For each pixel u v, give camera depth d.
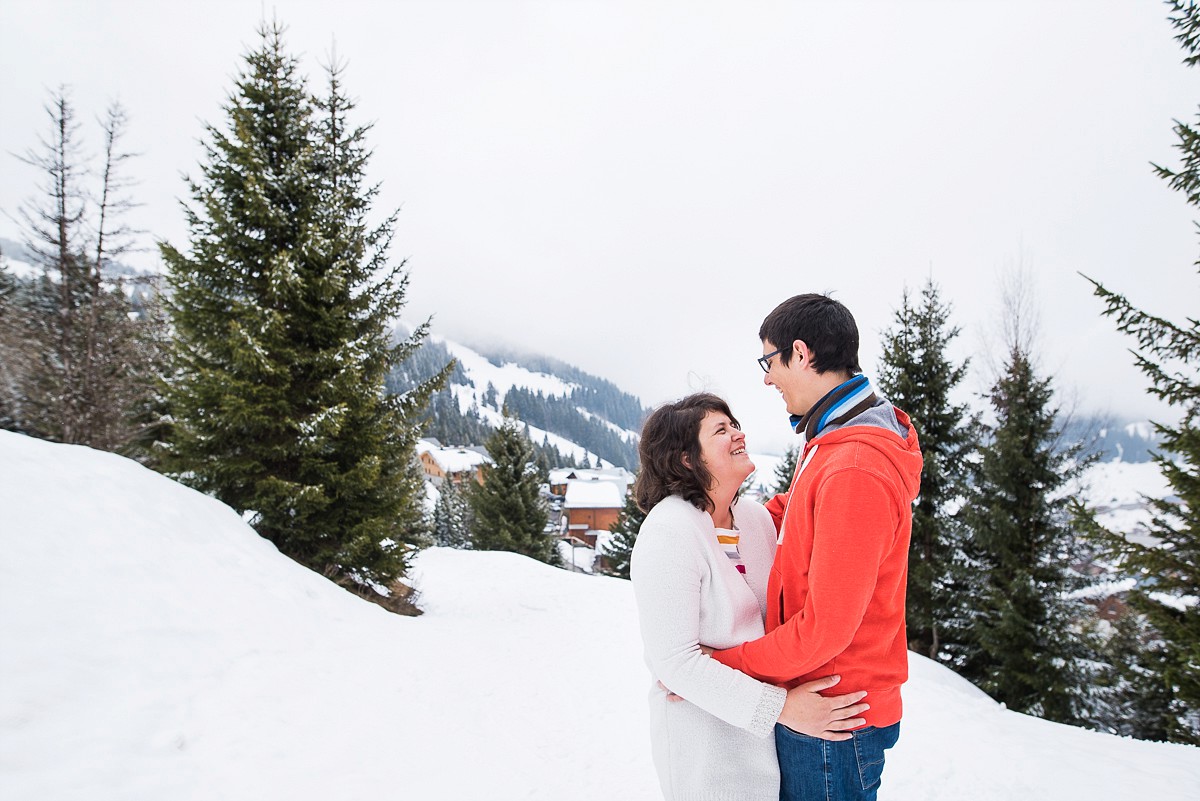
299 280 8.12
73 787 2.39
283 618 5.12
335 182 9.73
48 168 15.55
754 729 1.34
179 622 4.09
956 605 11.08
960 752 3.88
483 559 15.60
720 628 1.50
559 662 6.36
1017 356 10.57
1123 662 8.44
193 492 6.39
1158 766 3.70
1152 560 6.79
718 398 1.71
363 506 9.11
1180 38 6.06
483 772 3.54
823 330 1.51
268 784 2.86
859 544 1.25
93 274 15.91
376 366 9.62
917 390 12.11
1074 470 9.95
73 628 3.40
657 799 3.42
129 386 14.95
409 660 5.38
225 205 8.52
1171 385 6.25
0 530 3.78
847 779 1.40
